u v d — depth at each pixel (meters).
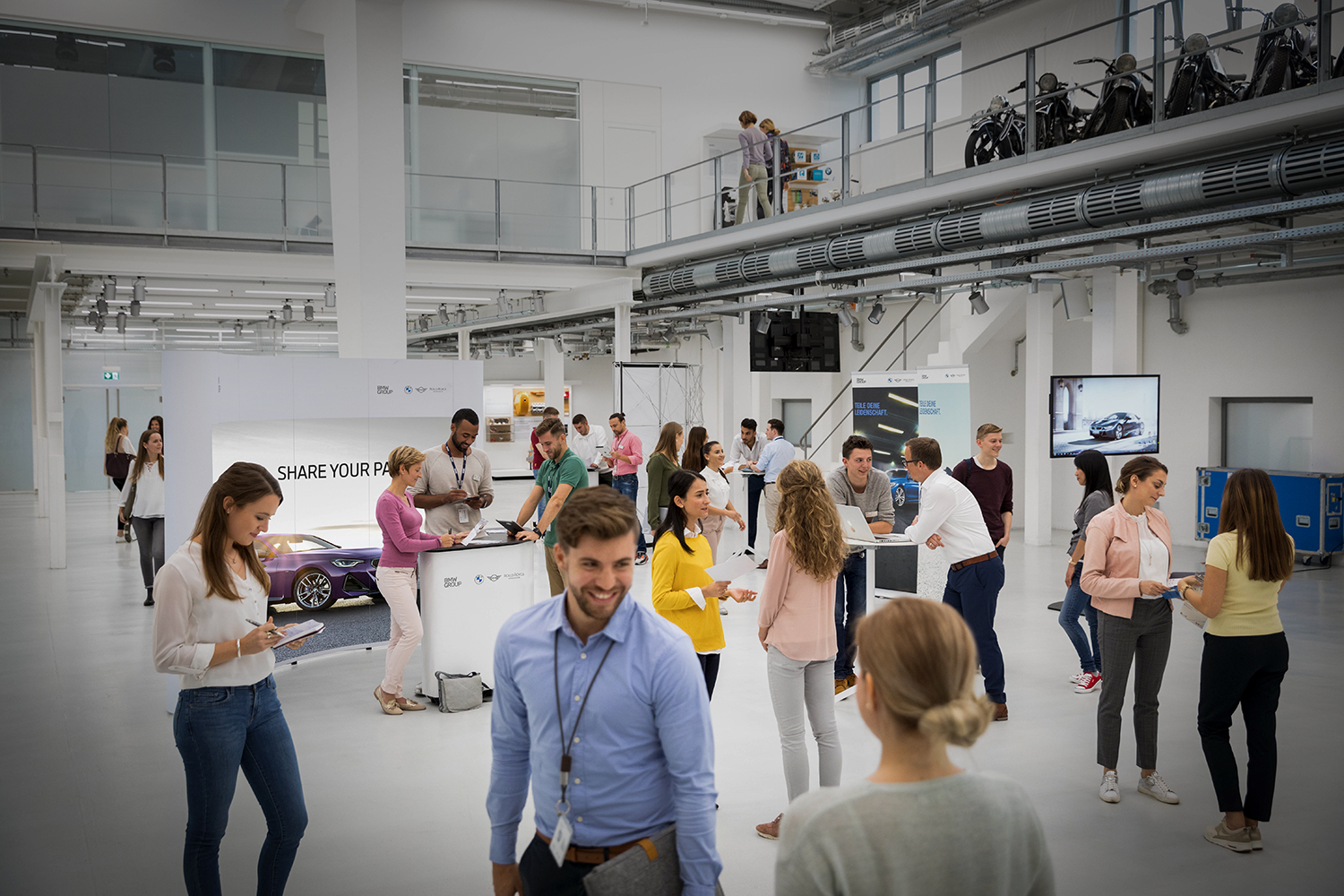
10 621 8.41
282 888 3.08
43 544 13.16
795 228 11.63
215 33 14.54
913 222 10.06
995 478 6.08
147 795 4.54
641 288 14.94
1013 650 7.05
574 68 17.11
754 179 12.79
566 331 18.81
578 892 2.04
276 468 7.95
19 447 21.41
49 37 13.85
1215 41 7.78
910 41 16.17
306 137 15.25
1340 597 8.92
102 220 12.29
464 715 5.72
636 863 1.94
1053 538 12.98
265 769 3.01
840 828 1.38
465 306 17.38
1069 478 13.98
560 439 6.46
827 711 3.93
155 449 9.02
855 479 6.28
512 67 16.66
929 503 5.32
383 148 8.73
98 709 5.91
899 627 1.43
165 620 2.82
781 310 14.61
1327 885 3.51
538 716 2.07
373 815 4.27
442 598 5.91
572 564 1.97
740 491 13.33
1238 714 5.54
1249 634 3.71
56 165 11.98
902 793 1.40
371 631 7.83
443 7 16.17
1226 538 3.71
